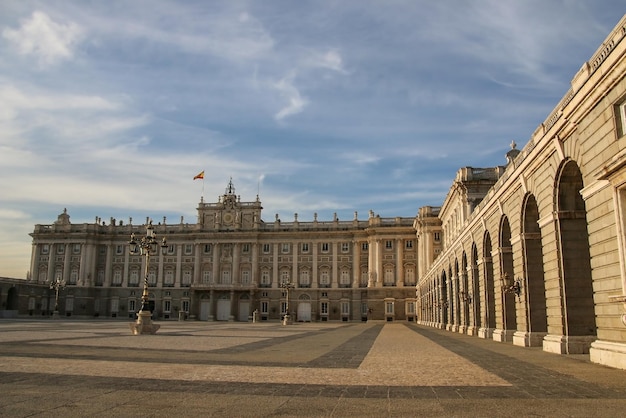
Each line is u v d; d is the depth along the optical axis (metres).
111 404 10.37
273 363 18.09
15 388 12.14
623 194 16.44
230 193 112.06
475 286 41.03
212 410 9.91
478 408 10.23
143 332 36.97
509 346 27.59
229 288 103.62
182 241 109.69
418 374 15.34
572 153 20.45
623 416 9.52
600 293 18.20
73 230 110.19
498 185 31.69
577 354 21.89
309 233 105.31
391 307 99.00
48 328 44.78
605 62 16.47
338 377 14.56
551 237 23.30
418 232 95.81
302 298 103.81
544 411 9.97
